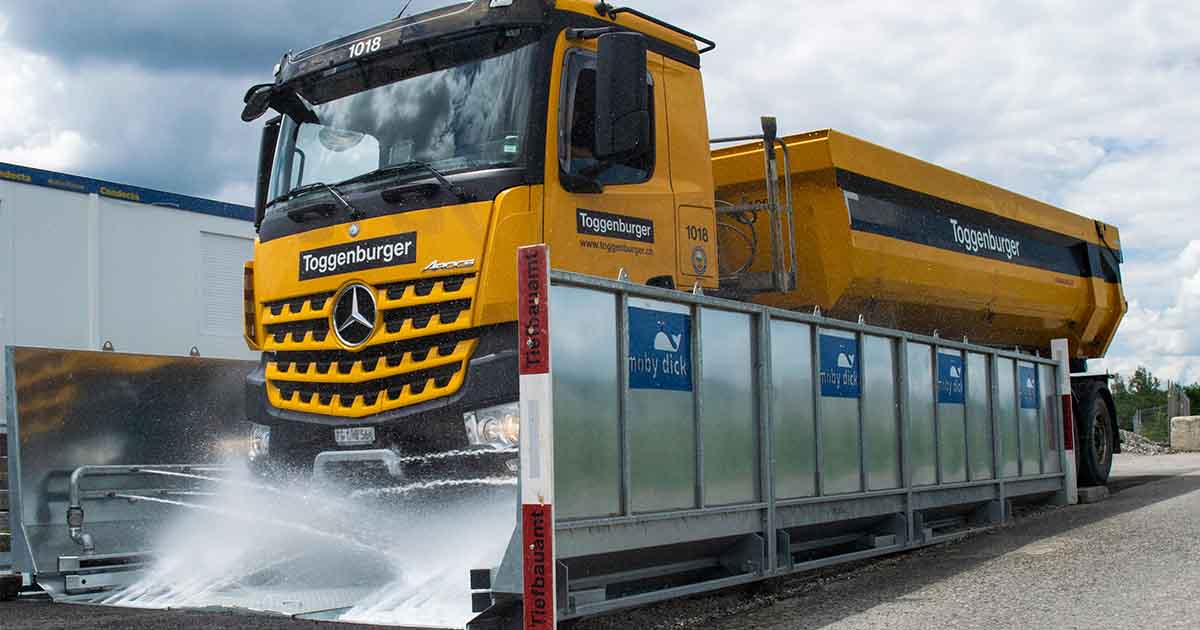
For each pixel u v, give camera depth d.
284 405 6.76
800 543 7.49
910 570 7.66
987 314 11.84
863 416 7.86
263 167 7.55
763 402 6.69
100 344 11.06
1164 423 33.75
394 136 6.69
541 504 4.85
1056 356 11.83
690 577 6.48
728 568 6.66
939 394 9.09
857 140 9.29
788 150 9.05
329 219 6.65
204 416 8.12
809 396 7.24
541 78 6.31
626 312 5.65
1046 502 11.79
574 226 6.29
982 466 9.84
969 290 11.05
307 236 6.73
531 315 4.96
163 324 11.68
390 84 6.85
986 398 10.07
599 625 5.74
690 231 7.15
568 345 5.27
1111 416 13.70
